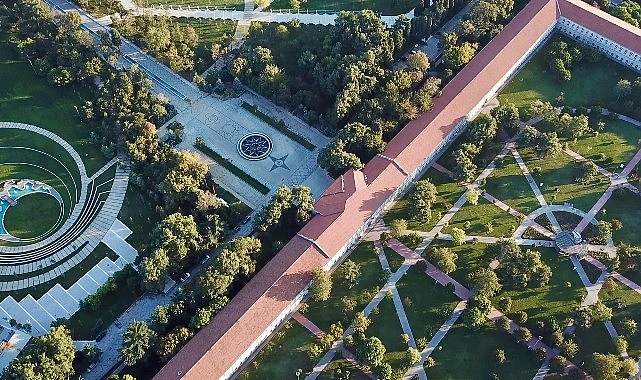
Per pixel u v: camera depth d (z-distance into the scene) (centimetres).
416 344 13600
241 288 14238
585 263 14662
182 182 15200
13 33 19238
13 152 17075
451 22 19825
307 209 15012
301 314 14075
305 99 17500
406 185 16012
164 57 18388
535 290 14312
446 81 17850
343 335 13725
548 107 16950
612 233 15150
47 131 17500
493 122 16338
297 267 13875
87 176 16550
